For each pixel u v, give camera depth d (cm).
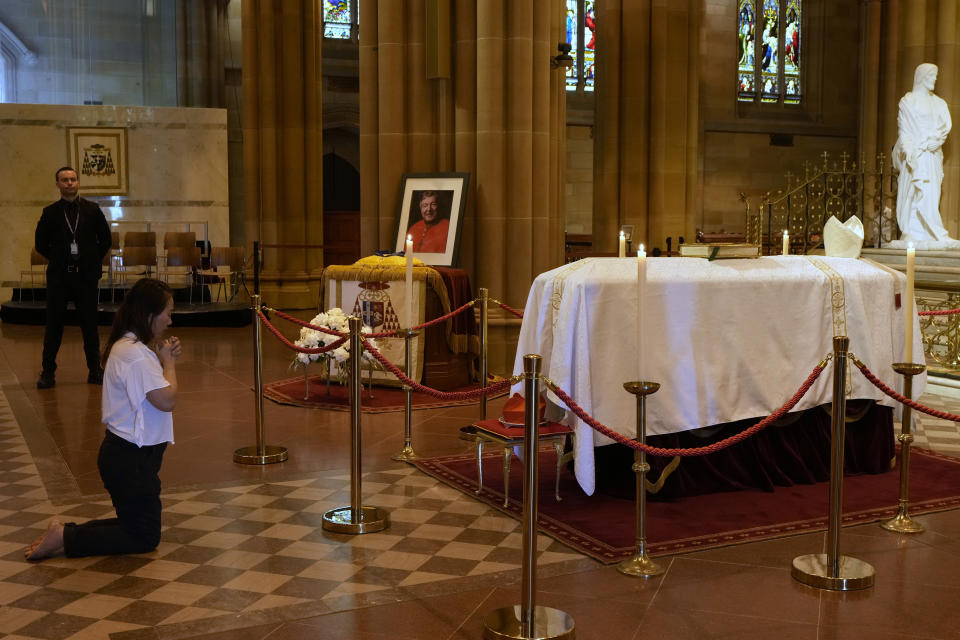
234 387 898
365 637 367
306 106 1625
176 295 1588
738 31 2536
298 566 443
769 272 574
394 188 980
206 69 2038
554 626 369
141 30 2009
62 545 450
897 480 596
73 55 1967
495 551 464
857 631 374
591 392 521
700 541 477
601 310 524
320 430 723
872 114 2158
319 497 554
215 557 455
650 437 541
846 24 2619
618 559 449
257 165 1593
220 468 616
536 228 972
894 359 618
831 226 662
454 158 980
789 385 578
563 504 538
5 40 1916
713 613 391
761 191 2577
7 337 1249
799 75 2620
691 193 1620
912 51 1309
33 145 1653
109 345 453
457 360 895
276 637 367
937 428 743
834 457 422
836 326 591
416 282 864
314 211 1648
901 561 453
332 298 903
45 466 620
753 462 577
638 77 1560
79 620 382
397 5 962
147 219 1738
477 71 950
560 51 1026
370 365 836
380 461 635
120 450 448
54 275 884
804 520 513
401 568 441
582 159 2472
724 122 2522
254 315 632
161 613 390
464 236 969
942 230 1184
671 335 541
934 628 378
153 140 1730
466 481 585
